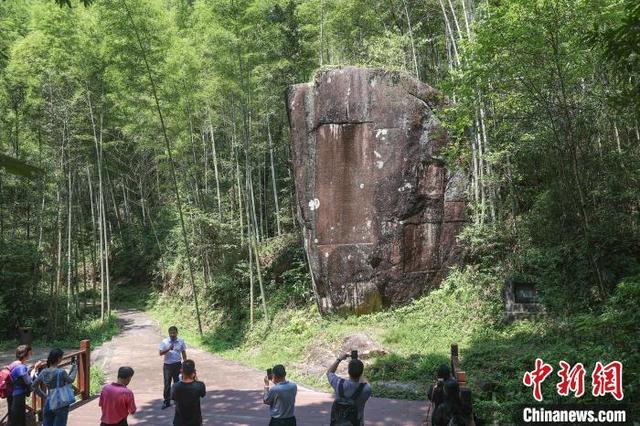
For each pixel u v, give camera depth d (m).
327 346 10.18
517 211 11.67
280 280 15.00
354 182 11.72
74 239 19.28
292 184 18.48
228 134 19.52
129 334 14.98
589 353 6.76
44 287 15.84
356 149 11.76
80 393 7.23
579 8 6.98
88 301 22.20
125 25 12.86
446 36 14.07
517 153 10.94
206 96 16.16
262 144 17.64
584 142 9.63
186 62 15.27
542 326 9.05
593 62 7.62
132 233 25.77
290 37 16.47
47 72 13.66
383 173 11.62
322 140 11.84
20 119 15.78
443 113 11.17
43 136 15.73
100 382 8.46
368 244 11.54
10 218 16.73
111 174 26.69
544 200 10.36
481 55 8.05
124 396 4.43
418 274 11.59
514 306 9.80
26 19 16.56
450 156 11.16
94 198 24.48
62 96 14.45
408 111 11.81
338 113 11.80
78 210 19.91
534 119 9.77
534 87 8.29
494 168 11.42
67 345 13.26
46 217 16.27
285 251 15.37
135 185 28.88
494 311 10.05
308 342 10.91
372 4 15.73
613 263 9.12
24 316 14.50
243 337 12.91
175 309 18.20
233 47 12.92
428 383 7.68
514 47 7.75
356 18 15.70
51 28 13.60
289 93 12.23
